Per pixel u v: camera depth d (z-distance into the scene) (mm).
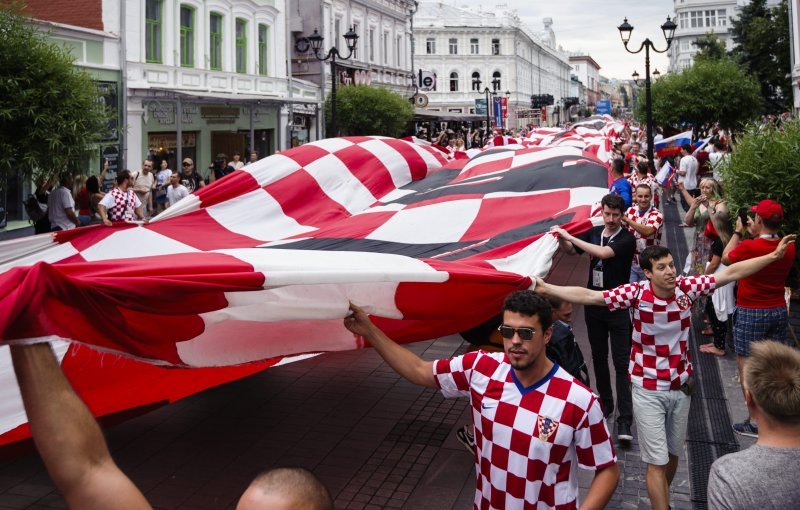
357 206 8258
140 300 3180
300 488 1762
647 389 4527
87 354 4266
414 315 4812
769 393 2568
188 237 7000
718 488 2547
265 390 7344
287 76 31703
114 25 21234
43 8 21344
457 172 9672
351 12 38719
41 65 10656
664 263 4395
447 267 4844
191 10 25188
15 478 5488
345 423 6496
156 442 6121
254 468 5629
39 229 11742
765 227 5816
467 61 80125
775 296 5953
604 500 3064
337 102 30891
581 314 9969
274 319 4031
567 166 8406
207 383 5199
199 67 25625
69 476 1854
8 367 3900
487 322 5742
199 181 19344
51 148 10594
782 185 7941
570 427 3039
